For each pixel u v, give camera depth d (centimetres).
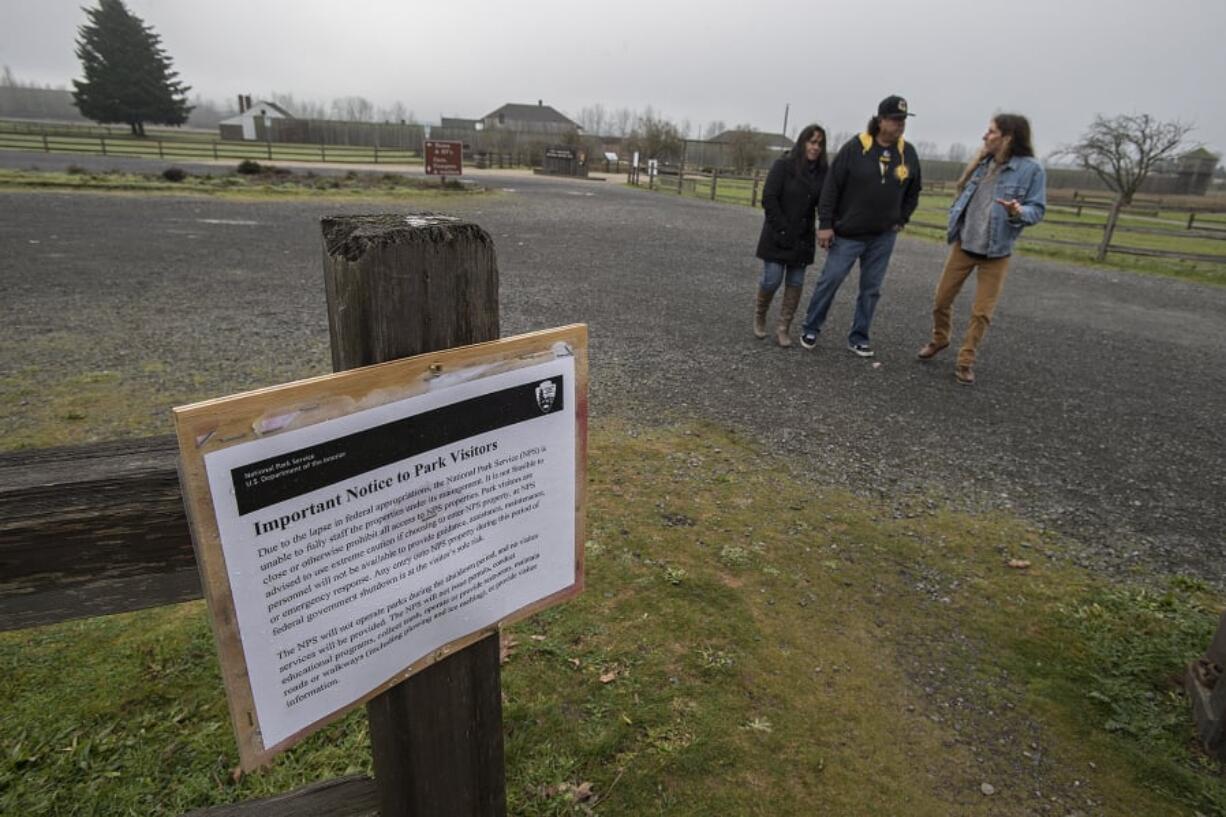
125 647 200
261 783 162
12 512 76
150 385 392
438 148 2030
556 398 103
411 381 83
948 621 235
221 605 74
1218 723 183
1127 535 298
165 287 628
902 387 468
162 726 174
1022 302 807
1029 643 226
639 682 199
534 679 198
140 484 81
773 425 392
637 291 723
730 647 215
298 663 84
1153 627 234
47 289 597
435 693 105
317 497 78
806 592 245
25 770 161
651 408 406
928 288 853
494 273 90
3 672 189
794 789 170
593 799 165
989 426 411
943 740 187
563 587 119
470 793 117
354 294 79
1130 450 388
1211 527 308
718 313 646
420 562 93
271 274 705
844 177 478
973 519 304
